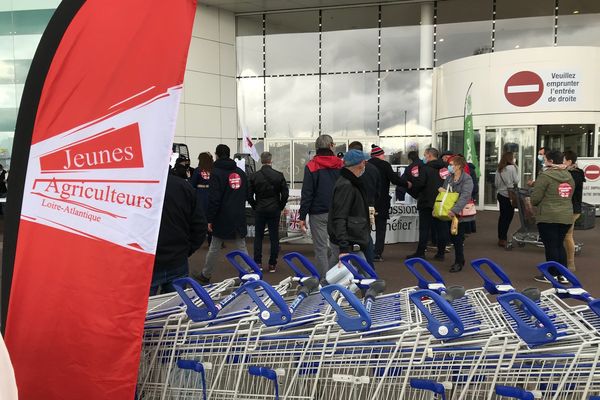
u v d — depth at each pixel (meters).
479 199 14.84
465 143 12.70
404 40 17.92
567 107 13.64
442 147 16.23
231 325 2.38
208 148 18.14
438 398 2.20
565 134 13.91
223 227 5.95
